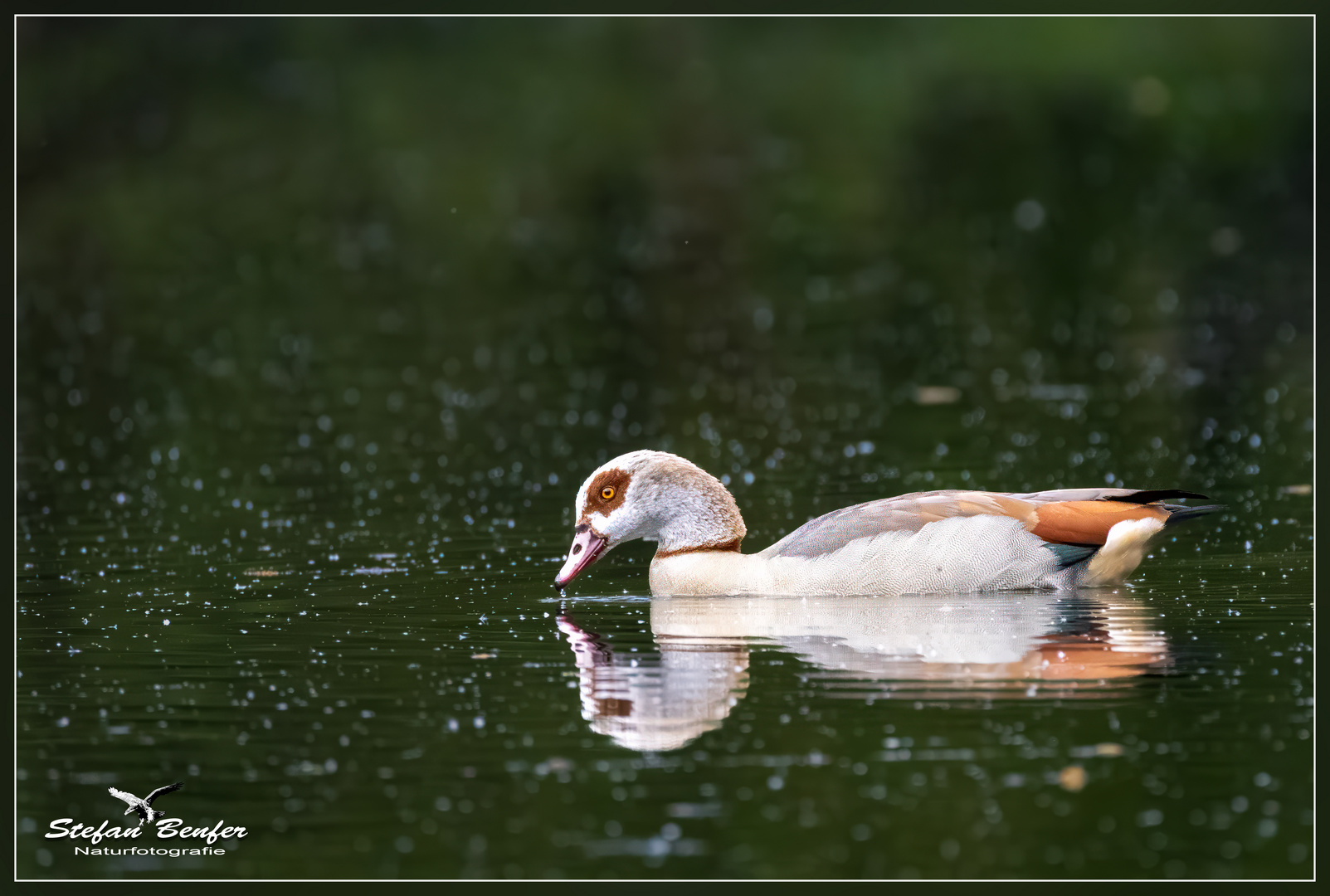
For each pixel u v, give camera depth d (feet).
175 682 31.63
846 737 27.91
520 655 33.12
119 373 73.92
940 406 63.26
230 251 103.81
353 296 92.07
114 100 123.03
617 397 67.15
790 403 64.85
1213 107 123.54
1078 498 37.96
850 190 114.11
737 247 101.60
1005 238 100.94
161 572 41.04
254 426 62.80
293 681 31.60
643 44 139.03
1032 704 29.30
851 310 84.28
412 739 28.35
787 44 139.03
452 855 24.35
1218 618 34.63
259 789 26.55
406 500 50.06
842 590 37.73
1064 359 71.61
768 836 24.56
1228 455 53.11
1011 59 132.36
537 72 135.33
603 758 27.37
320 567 41.34
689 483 39.04
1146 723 28.19
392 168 120.67
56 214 110.22
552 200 114.11
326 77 133.69
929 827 24.75
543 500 49.90
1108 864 23.59
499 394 68.33
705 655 32.89
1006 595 37.29
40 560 42.50
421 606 37.37
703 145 124.77
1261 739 27.48
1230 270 90.63
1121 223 103.71
